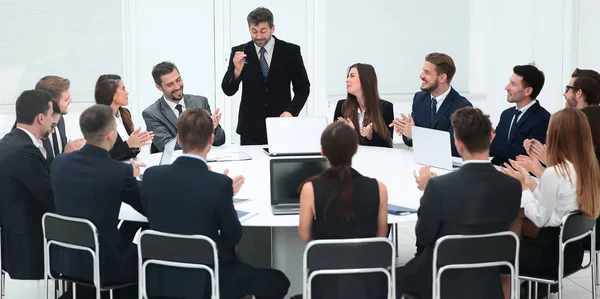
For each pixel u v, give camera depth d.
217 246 3.19
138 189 3.40
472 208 3.04
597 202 3.47
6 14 7.94
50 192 3.69
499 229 3.10
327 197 3.03
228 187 3.13
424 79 5.13
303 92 5.87
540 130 4.80
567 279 4.75
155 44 8.34
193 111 3.21
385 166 4.59
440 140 4.45
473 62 9.05
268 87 5.79
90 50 8.20
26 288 4.69
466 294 3.11
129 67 8.31
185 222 3.12
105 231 3.38
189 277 3.16
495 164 4.95
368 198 3.05
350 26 8.69
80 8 8.10
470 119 3.07
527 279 3.54
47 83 4.71
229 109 8.59
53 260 3.51
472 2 8.92
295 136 4.95
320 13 8.60
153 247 3.14
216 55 8.47
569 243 3.54
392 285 3.06
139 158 4.94
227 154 5.07
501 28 8.64
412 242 5.59
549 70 7.75
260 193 3.89
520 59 8.27
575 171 3.45
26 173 3.64
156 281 3.21
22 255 3.69
